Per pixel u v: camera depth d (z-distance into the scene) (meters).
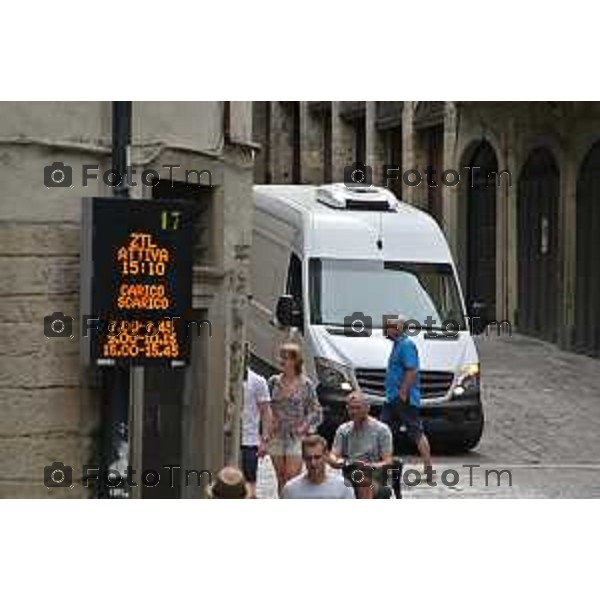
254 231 28.69
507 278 38.75
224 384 15.80
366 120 44.28
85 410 13.12
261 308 28.22
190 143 14.81
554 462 24.89
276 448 18.03
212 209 15.52
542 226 37.69
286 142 50.53
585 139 35.53
